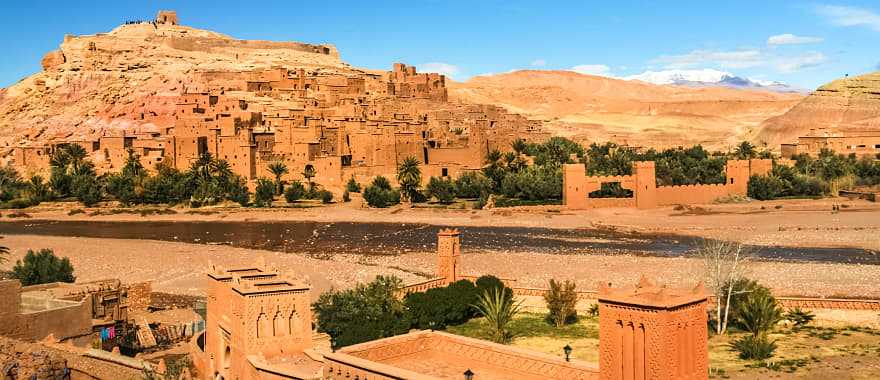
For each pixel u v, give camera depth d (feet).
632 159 640.17
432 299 201.46
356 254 374.63
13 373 130.11
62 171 622.13
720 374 152.76
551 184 539.29
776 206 506.89
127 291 233.96
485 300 207.92
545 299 209.36
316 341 166.09
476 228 465.88
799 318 203.82
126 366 139.95
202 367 156.25
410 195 565.53
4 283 161.07
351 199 571.69
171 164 640.99
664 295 78.02
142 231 481.46
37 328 167.22
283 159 625.00
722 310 205.05
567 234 437.58
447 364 113.29
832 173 569.23
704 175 574.15
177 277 311.68
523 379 105.19
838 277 283.79
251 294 129.08
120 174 621.31
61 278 258.16
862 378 146.00
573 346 180.45
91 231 485.56
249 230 476.95
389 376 96.78
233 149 621.31
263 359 126.93
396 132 631.15
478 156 616.80
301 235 449.89
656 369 77.00
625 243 399.44
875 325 197.36
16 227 506.07
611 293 81.20
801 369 154.40
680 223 462.19
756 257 340.39
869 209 492.13
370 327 176.76
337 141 648.79
